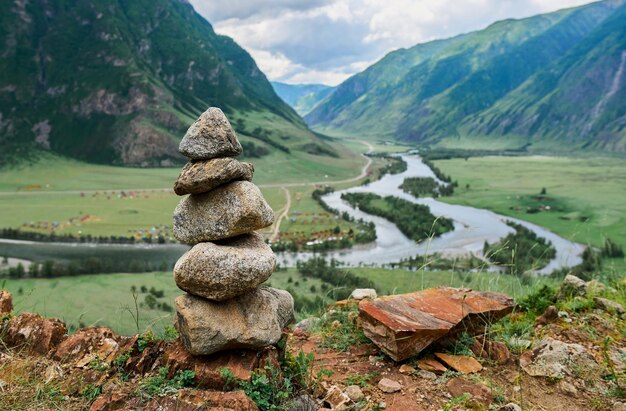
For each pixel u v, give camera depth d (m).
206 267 0.99
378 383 1.12
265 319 1.06
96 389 0.97
